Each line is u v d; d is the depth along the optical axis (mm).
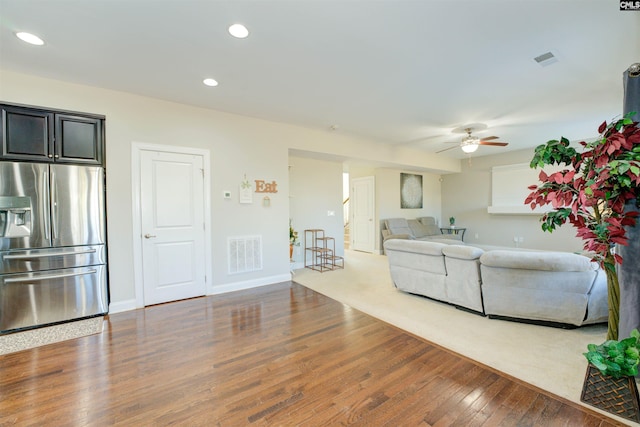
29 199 2781
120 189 3258
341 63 2605
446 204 8461
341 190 6309
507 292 2807
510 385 1896
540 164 1916
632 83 1831
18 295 2750
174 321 2977
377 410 1673
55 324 2893
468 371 2061
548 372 2041
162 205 3518
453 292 3230
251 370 2084
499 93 3295
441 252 3260
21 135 2766
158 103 3473
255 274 4277
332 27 2076
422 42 2273
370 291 4039
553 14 1933
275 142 4426
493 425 1547
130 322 2949
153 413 1651
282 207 4531
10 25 2020
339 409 1682
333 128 4781
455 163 7898
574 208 1747
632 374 1553
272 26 2059
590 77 2896
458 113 3990
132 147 3314
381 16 1952
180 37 2191
